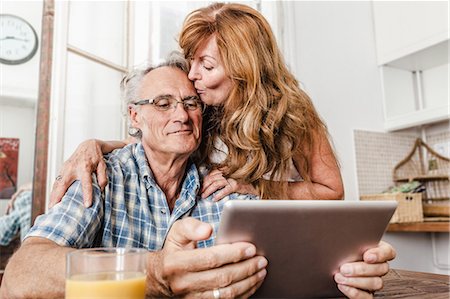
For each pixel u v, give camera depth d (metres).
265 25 1.28
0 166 2.30
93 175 0.97
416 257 2.46
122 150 1.12
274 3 2.25
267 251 0.62
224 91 1.24
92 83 1.80
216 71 1.20
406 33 2.46
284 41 2.27
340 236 0.64
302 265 0.66
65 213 0.85
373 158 2.49
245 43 1.20
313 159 1.38
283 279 0.67
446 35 2.23
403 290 0.79
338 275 0.69
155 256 0.64
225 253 0.59
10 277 0.68
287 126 1.31
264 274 0.64
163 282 0.62
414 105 2.71
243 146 1.25
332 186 1.38
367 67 2.59
